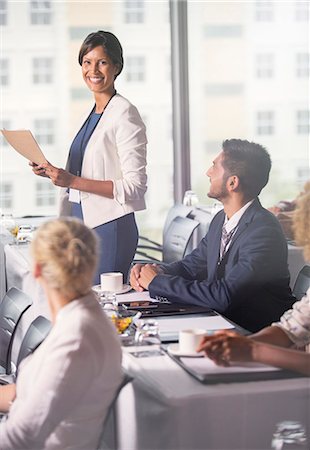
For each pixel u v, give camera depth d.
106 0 5.63
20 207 5.63
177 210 4.71
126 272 3.34
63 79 5.64
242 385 1.76
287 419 1.76
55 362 1.68
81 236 1.75
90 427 1.75
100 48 3.20
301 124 5.23
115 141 3.25
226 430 1.73
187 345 1.96
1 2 5.54
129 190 3.21
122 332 2.20
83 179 3.21
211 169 2.71
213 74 5.59
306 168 4.43
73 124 5.68
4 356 2.70
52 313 1.79
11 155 5.58
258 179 2.67
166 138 5.86
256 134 5.31
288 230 2.78
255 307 2.56
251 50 5.43
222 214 2.80
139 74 5.79
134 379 1.85
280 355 1.84
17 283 3.40
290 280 2.78
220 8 5.52
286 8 5.32
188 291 2.54
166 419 1.71
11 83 5.60
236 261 2.64
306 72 5.29
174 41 5.64
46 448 1.73
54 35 5.61
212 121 5.63
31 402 1.70
